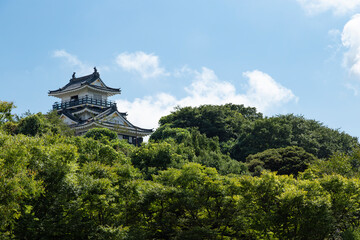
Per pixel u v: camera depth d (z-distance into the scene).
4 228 20.94
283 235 30.64
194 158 54.53
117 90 101.31
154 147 49.00
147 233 30.69
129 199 30.83
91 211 27.89
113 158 40.66
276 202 31.02
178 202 31.64
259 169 61.09
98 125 85.62
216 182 32.94
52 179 25.23
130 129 90.50
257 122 83.75
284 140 81.44
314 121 97.69
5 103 27.73
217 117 96.19
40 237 24.69
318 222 29.89
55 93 99.75
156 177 35.44
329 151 86.81
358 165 49.56
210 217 33.16
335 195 32.31
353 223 33.62
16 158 22.00
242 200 31.05
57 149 26.56
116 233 26.80
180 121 92.88
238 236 34.16
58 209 25.88
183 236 31.09
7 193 20.14
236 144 83.94
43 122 56.72
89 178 27.94
